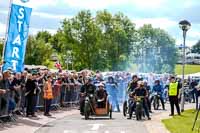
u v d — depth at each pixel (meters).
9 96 19.53
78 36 78.12
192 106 37.88
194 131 18.84
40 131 17.55
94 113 23.59
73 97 30.56
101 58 80.88
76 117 23.98
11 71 20.52
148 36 123.81
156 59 124.12
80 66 78.88
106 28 86.38
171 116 26.48
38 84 23.78
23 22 22.36
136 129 19.08
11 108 19.78
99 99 23.73
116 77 35.97
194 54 169.00
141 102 23.70
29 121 20.59
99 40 78.94
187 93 44.28
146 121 22.84
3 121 19.42
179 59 127.38
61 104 28.89
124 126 20.19
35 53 83.25
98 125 20.33
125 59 88.69
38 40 85.50
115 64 86.31
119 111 29.14
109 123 21.38
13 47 22.17
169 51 125.19
